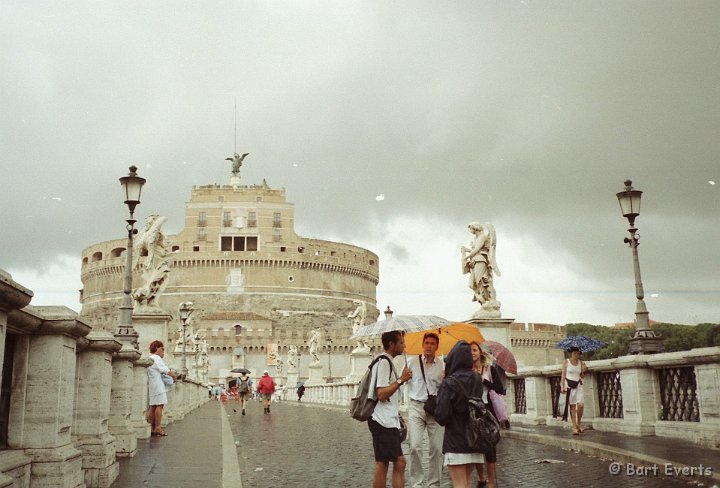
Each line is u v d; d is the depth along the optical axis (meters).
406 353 9.95
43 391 6.56
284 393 67.44
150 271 22.30
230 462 10.62
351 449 13.95
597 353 80.94
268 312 126.31
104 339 8.45
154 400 15.29
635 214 15.09
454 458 6.49
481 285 21.55
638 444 11.62
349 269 139.00
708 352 11.33
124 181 16.25
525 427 16.52
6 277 5.04
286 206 134.12
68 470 6.56
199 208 131.62
